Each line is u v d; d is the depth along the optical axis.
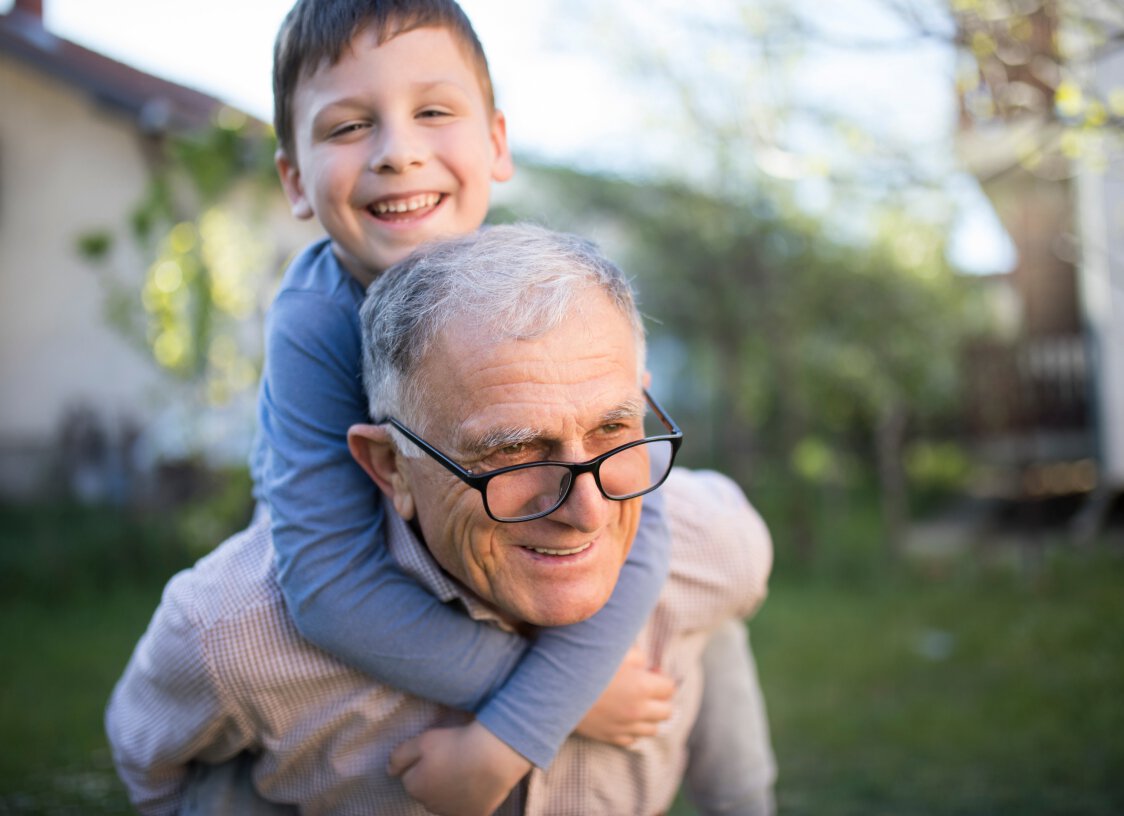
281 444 1.50
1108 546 7.94
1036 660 5.43
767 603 7.29
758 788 1.85
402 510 1.37
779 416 11.49
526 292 1.22
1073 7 3.04
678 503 1.64
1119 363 8.44
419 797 1.44
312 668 1.45
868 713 4.70
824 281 9.40
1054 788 3.67
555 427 1.21
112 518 8.96
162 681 1.47
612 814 1.60
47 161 11.58
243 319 7.46
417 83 1.60
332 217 1.63
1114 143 3.41
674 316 10.27
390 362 1.28
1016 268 9.84
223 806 1.59
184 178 7.70
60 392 11.49
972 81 3.38
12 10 13.77
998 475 11.18
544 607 1.28
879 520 10.47
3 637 5.97
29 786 3.36
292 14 1.67
